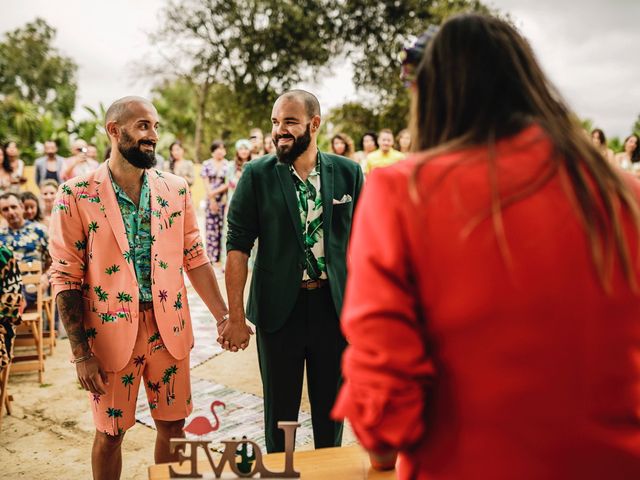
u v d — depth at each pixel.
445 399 0.96
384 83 24.92
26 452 3.54
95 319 2.47
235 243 2.70
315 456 2.13
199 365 4.92
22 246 5.10
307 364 2.78
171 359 2.62
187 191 2.75
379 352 0.93
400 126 24.33
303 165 2.67
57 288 2.44
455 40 1.06
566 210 0.91
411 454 1.03
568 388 0.88
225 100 26.89
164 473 1.97
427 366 0.95
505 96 1.02
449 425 0.96
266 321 2.66
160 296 2.55
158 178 2.63
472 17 1.08
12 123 20.77
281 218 2.63
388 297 0.94
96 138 18.91
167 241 2.60
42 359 4.65
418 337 0.95
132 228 2.52
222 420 3.86
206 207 9.23
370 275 0.97
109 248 2.47
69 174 8.88
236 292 2.69
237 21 25.11
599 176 0.95
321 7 25.17
